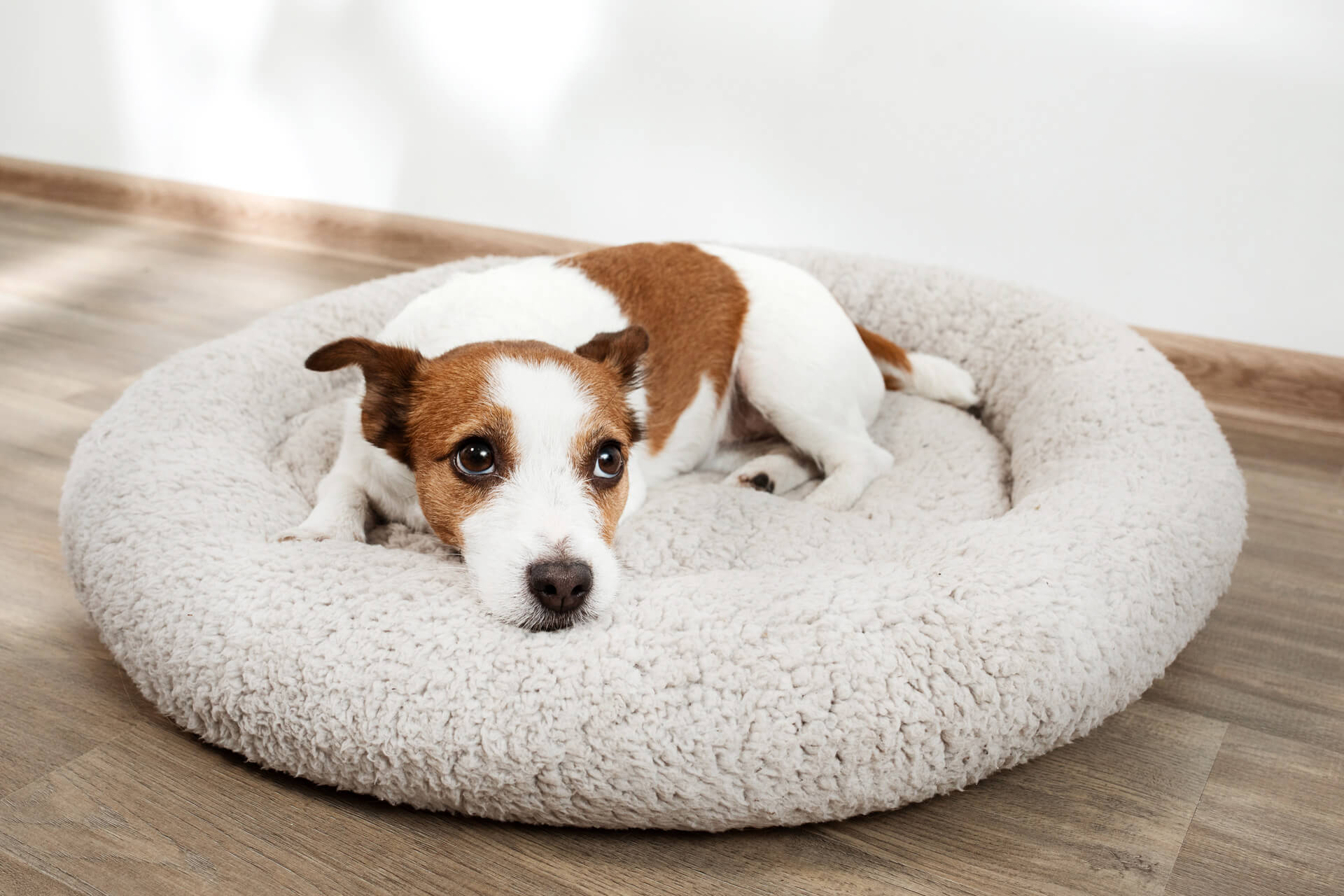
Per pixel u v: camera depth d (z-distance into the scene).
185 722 0.69
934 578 0.71
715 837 0.66
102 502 0.77
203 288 1.41
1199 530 0.78
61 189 1.87
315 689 0.66
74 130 1.84
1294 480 1.01
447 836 0.65
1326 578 0.87
